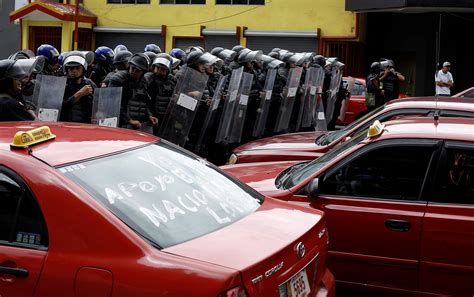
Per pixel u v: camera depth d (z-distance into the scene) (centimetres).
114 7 2548
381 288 528
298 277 365
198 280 306
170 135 964
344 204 535
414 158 534
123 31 2538
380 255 524
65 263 326
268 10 2406
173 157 421
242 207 399
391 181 534
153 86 977
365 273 530
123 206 346
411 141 537
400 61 2478
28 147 368
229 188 416
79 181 350
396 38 2450
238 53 1235
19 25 2575
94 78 1087
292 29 2394
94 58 1043
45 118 793
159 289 309
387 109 772
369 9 2261
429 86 2409
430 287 514
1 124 443
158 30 2498
